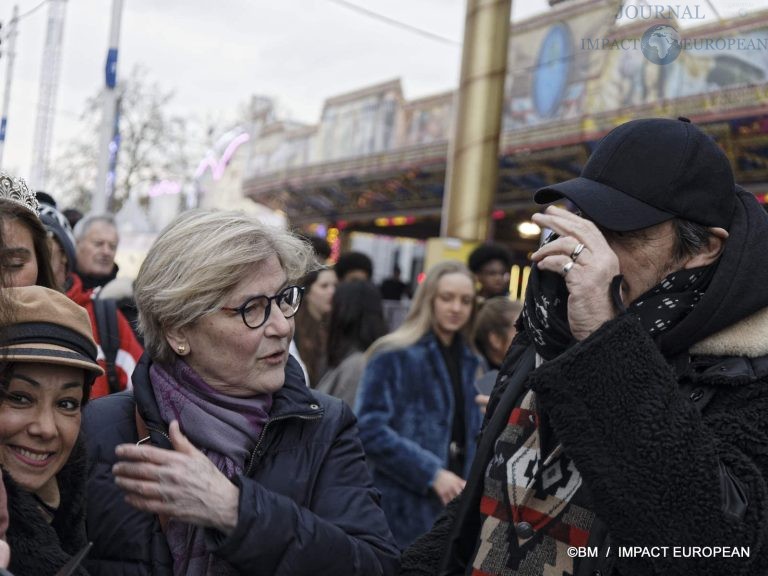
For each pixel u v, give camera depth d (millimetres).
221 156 24359
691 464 1370
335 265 6121
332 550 1621
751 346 1490
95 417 1832
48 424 1537
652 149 1554
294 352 4258
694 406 1433
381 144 19594
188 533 1710
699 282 1541
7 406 1525
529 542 1653
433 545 1922
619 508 1378
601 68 10062
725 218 1544
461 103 7363
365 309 4281
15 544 1436
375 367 3707
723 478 1389
